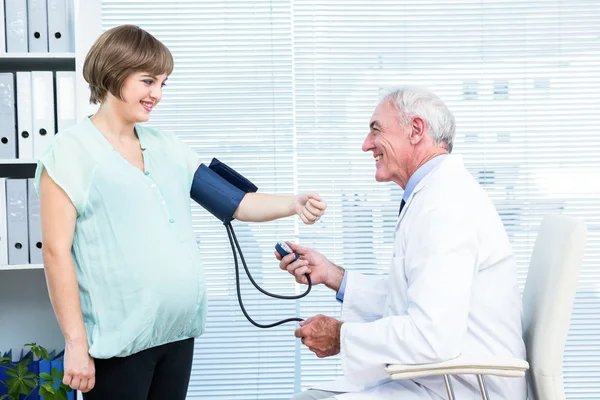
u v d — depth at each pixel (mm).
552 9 2754
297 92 2746
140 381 1598
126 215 1566
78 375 1512
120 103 1595
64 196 1538
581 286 2758
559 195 2760
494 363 1446
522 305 1800
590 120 2760
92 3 2514
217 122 2744
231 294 2750
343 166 2748
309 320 1690
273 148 2746
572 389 2768
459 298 1511
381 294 1913
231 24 2732
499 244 1631
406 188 1752
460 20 2742
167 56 1615
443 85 2750
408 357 1499
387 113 1751
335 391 1793
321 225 2748
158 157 1676
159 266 1581
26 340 2709
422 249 1567
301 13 2736
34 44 2381
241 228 2742
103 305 1571
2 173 2590
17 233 2352
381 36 2740
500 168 2764
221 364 2752
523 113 2758
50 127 2359
